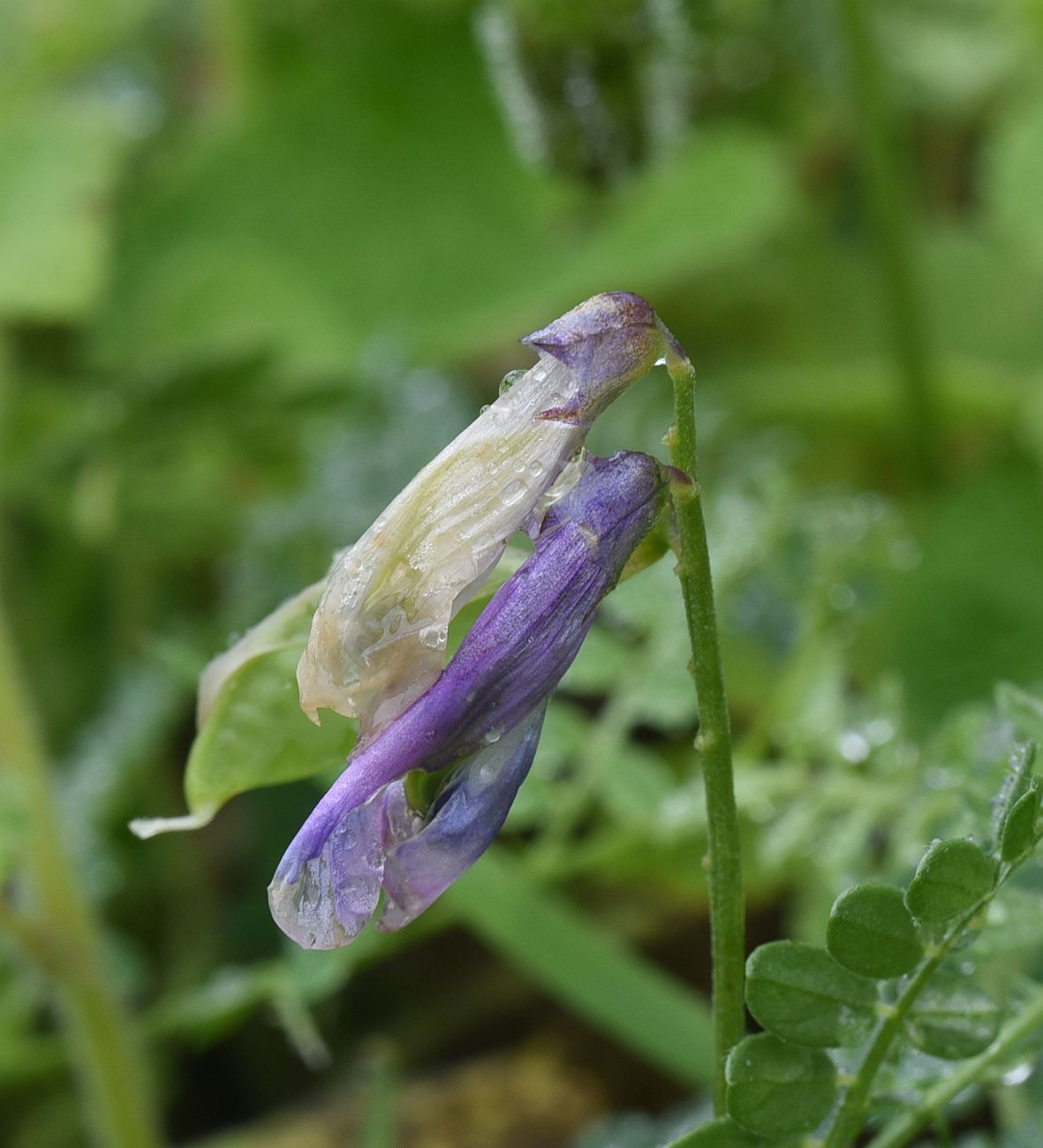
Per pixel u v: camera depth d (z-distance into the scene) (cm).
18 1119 26
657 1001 20
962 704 28
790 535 22
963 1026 16
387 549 15
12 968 23
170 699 26
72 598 33
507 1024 27
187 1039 26
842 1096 16
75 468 30
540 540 15
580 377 15
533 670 15
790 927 24
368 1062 19
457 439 15
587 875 27
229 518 32
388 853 15
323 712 17
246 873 30
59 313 34
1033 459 30
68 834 25
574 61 27
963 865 15
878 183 31
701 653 16
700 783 21
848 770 20
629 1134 20
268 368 30
